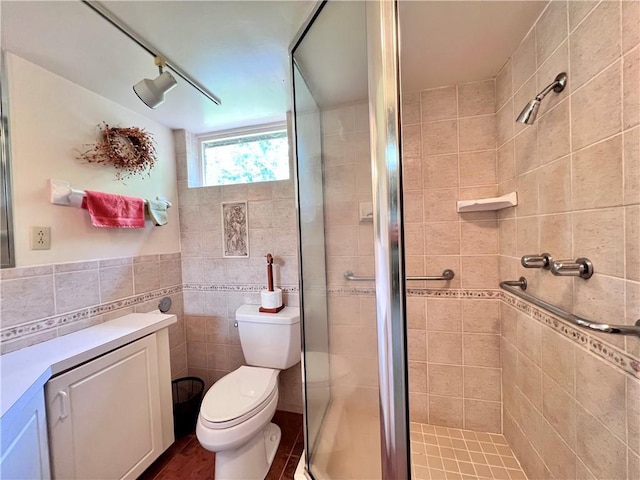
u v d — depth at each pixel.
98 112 1.45
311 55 1.04
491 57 1.21
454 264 1.46
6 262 1.08
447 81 1.39
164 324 1.42
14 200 1.11
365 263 0.84
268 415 1.27
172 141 1.93
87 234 1.37
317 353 1.22
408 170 1.49
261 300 1.74
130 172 1.62
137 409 1.26
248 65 1.27
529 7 0.94
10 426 0.75
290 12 0.97
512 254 1.26
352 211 0.92
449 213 1.46
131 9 0.92
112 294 1.48
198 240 1.93
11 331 1.08
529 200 1.10
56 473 0.94
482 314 1.44
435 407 1.53
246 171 1.97
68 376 1.00
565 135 0.88
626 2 0.65
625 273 0.68
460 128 1.42
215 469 1.23
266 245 1.81
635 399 0.67
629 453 0.68
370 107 0.65
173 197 1.92
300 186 1.23
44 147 1.22
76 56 1.15
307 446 1.20
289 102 1.61
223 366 1.91
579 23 0.80
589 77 0.77
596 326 0.67
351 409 1.01
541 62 0.99
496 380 1.44
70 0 0.87
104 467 1.10
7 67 1.10
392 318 0.60
